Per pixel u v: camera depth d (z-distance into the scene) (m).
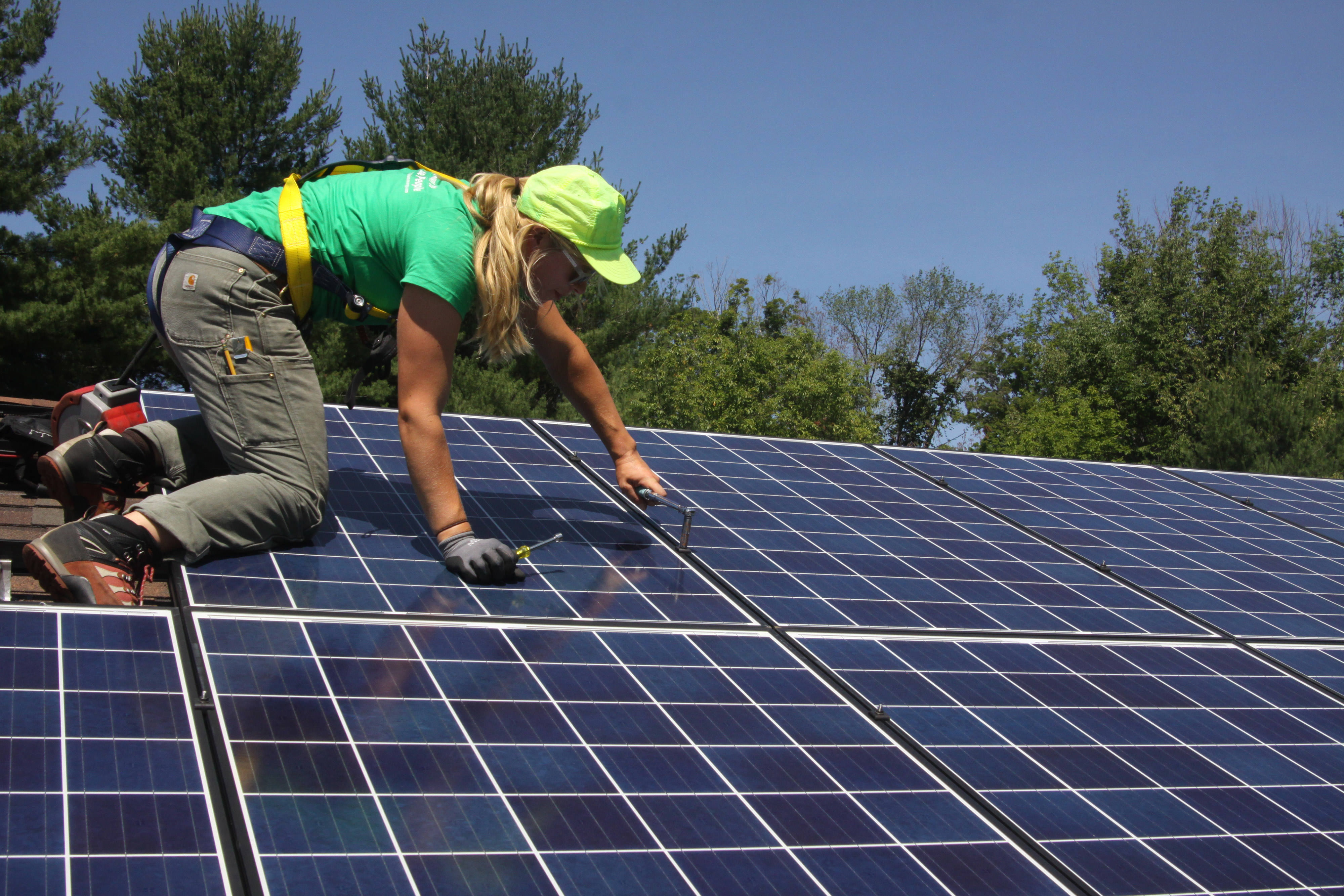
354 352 27.06
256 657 3.05
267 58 29.67
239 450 3.82
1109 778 3.25
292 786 2.47
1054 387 49.25
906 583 4.72
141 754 2.48
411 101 29.97
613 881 2.34
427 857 2.31
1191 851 2.92
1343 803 3.36
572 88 30.81
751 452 6.64
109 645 2.94
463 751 2.76
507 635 3.50
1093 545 5.83
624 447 4.79
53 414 4.82
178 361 3.89
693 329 36.16
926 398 56.31
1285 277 46.41
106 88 29.25
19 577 4.41
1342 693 4.28
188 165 27.69
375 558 4.00
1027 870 2.67
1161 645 4.45
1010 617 4.50
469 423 6.19
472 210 3.86
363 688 2.99
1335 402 39.38
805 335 37.44
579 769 2.77
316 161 30.75
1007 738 3.39
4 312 22.52
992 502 6.40
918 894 2.48
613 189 3.97
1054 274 51.56
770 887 2.42
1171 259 48.06
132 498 4.55
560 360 4.56
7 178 21.64
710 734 3.08
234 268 3.79
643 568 4.38
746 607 4.11
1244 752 3.60
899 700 3.53
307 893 2.12
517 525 4.66
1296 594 5.59
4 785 2.26
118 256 23.81
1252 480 8.52
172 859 2.16
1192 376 45.78
